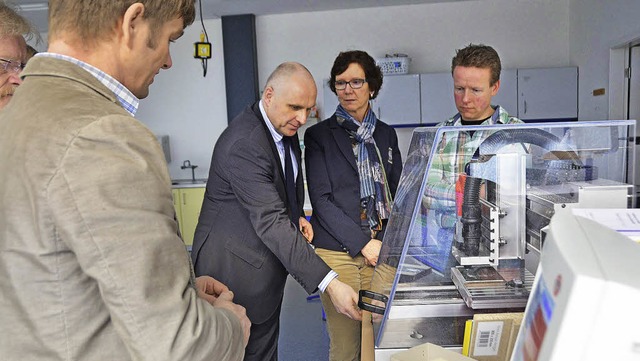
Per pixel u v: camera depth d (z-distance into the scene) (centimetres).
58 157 67
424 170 112
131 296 66
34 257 69
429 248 113
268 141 163
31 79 76
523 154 111
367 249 192
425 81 543
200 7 534
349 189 204
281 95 161
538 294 50
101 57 79
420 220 112
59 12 77
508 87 540
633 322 37
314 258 151
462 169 111
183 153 618
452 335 112
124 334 68
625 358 37
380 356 111
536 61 571
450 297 113
